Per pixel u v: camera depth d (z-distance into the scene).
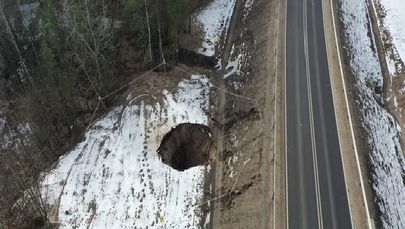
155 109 38.88
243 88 40.88
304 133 33.16
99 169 33.94
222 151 35.91
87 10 33.31
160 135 36.47
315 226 26.33
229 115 39.12
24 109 40.66
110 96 40.62
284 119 34.47
